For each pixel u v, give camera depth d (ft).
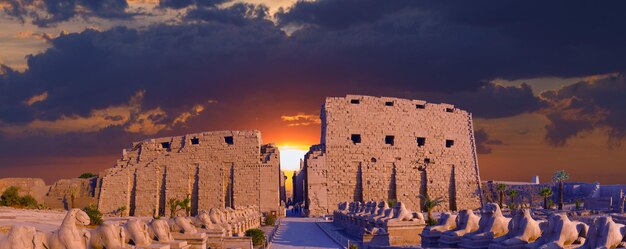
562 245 85.15
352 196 321.93
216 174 322.14
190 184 327.67
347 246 151.02
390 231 148.36
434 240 115.44
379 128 332.80
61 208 342.64
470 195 355.15
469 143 365.40
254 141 320.50
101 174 349.41
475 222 112.37
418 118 344.90
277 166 317.42
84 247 87.97
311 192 316.60
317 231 216.95
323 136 331.77
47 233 85.71
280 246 159.94
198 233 119.75
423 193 339.16
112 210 336.70
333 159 322.14
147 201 334.03
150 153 340.18
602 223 82.07
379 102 336.29
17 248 79.56
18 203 288.51
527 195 347.15
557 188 335.47
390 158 331.98
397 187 328.90
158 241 105.50
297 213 351.05
